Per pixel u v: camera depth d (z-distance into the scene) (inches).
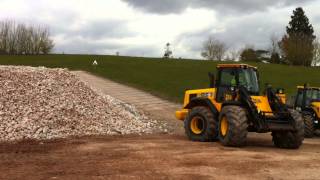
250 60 3235.7
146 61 1973.4
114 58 2055.9
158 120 834.2
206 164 399.9
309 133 745.6
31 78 757.9
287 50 2864.2
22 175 347.9
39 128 577.3
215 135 561.6
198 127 579.8
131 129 679.7
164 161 411.5
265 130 510.3
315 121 757.9
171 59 2164.1
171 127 768.9
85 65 1699.1
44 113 625.6
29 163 397.1
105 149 481.7
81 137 576.4
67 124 615.2
